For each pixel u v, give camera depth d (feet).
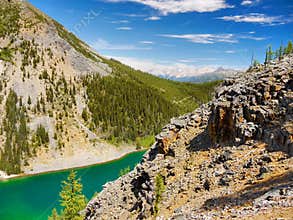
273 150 122.21
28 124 625.00
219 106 157.48
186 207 116.88
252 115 141.18
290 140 116.47
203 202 113.39
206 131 173.17
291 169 103.45
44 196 408.05
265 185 101.19
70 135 643.04
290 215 71.97
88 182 465.47
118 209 178.40
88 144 643.86
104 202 197.88
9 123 606.14
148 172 167.94
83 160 596.70
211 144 159.84
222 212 92.79
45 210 358.64
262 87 148.56
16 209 361.92
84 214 219.61
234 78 201.87
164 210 129.80
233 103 152.87
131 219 151.64
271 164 114.11
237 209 90.22
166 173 161.48
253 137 136.67
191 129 187.93
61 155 592.19
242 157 129.49
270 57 233.14
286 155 114.52
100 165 581.53
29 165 545.03
